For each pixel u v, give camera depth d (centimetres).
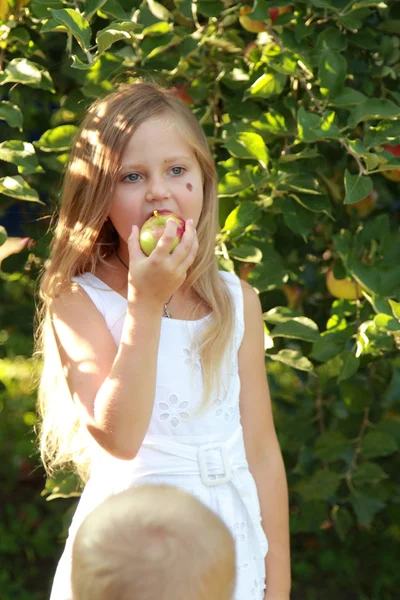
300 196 291
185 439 221
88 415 209
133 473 217
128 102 228
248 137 274
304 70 294
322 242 349
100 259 236
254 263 314
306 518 380
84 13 252
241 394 241
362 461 363
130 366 195
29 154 266
